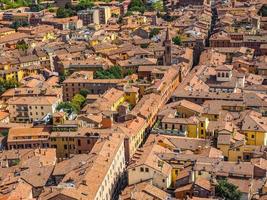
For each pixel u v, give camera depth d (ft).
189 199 640.17
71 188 640.58
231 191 655.76
